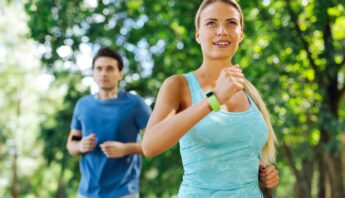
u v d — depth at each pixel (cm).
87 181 523
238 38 301
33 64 2567
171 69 1276
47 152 1459
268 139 317
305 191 1286
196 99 292
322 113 1064
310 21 1066
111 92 534
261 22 1118
